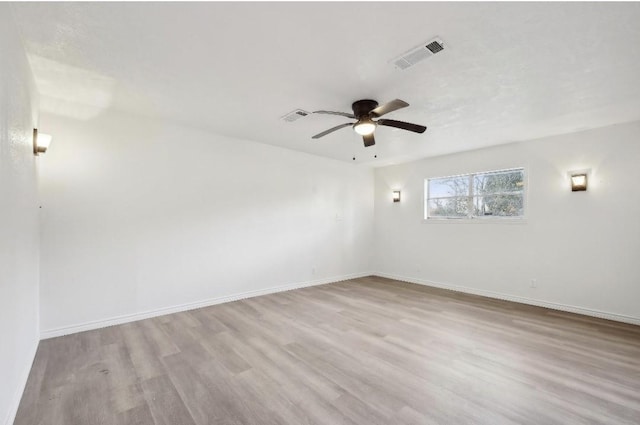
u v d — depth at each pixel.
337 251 6.02
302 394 2.14
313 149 5.21
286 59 2.34
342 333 3.27
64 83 2.78
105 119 3.48
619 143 3.70
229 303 4.39
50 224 3.15
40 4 1.74
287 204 5.21
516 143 4.56
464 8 1.76
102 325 3.42
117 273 3.54
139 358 2.68
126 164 3.62
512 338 3.13
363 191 6.53
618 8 1.73
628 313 3.61
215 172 4.35
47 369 2.47
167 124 3.92
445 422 1.85
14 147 1.88
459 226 5.24
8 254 1.72
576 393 2.15
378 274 6.60
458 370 2.48
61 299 3.20
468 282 5.10
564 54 2.22
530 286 4.40
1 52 1.57
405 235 6.10
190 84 2.79
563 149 4.13
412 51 2.21
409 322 3.62
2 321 1.60
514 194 4.68
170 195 3.94
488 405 2.02
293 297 4.75
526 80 2.63
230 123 3.90
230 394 2.14
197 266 4.16
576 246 4.00
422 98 3.02
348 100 3.09
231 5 1.75
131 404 2.03
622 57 2.24
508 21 1.87
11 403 1.80
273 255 5.02
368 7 1.75
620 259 3.68
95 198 3.41
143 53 2.28
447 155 5.43
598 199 3.84
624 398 2.09
